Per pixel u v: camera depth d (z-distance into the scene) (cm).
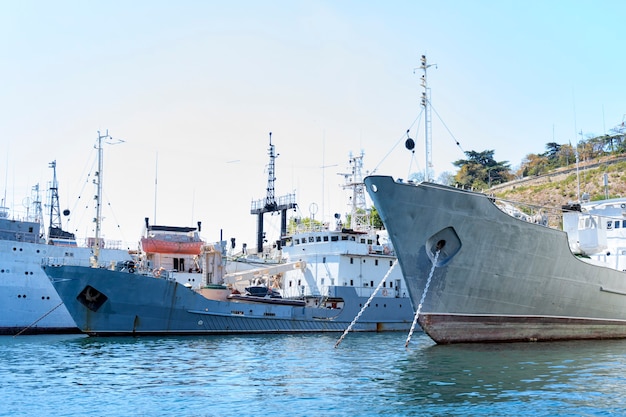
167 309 4281
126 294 4169
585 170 10519
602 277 3609
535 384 2152
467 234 3127
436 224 3088
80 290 4100
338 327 4888
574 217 4056
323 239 5278
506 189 11306
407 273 3133
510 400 1898
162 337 4191
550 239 3328
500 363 2633
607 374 2344
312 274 5281
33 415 1786
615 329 3738
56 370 2634
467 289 3195
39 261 4928
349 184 5822
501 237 3192
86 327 4159
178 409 1841
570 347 3192
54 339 4169
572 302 3506
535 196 10338
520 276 3288
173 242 5322
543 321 3434
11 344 3772
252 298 4656
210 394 2061
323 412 1781
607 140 11381
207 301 4431
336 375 2430
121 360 2961
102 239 5481
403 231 3086
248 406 1869
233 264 6050
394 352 3183
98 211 4831
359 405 1859
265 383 2262
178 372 2561
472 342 3294
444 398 1939
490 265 3203
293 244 5497
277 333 4634
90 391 2133
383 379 2302
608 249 4288
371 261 5291
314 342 3888
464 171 12394
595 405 1827
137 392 2109
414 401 1900
